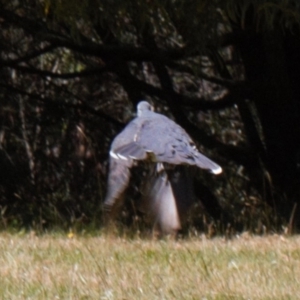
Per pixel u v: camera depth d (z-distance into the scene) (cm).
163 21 3194
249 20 3741
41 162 5103
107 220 3177
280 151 4597
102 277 2259
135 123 2698
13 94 5103
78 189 5022
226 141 5334
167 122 2695
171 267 2398
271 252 2625
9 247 2730
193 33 3212
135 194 4003
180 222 2719
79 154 5103
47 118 5116
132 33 4338
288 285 2186
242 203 4797
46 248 2711
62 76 4756
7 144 5125
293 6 2909
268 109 4550
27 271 2350
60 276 2281
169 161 2561
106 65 4656
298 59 4384
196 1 2972
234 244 2797
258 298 2066
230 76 4738
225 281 2216
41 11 3681
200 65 4491
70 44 4341
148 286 2172
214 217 4281
